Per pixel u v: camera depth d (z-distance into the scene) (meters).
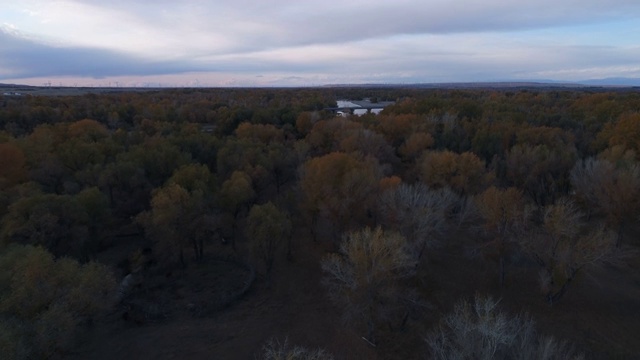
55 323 20.17
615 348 26.17
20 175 41.59
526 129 57.91
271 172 48.66
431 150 52.66
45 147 47.84
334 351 26.59
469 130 63.66
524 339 19.11
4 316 20.05
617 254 32.28
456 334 21.45
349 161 37.50
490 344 18.11
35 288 20.92
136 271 35.53
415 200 32.72
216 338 27.72
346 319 27.50
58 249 31.84
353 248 26.95
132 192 42.81
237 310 30.89
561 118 71.31
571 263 28.95
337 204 35.84
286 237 37.69
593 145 54.88
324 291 33.16
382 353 26.38
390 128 64.25
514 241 32.81
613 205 37.03
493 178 44.22
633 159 43.81
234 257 38.22
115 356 25.94
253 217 33.56
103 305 24.59
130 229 43.31
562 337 27.08
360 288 26.11
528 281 33.69
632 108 77.19
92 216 35.03
